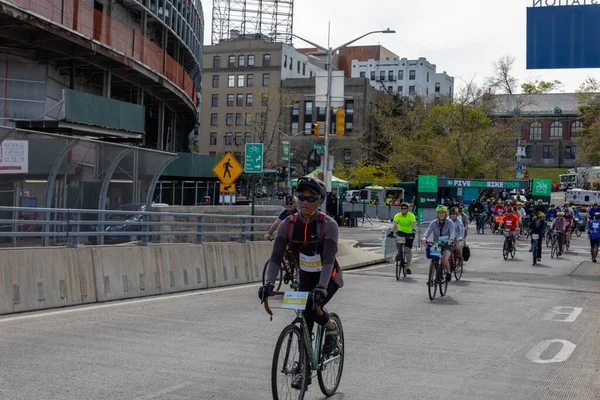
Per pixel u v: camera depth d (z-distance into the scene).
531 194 53.16
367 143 99.38
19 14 26.16
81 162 15.61
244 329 10.80
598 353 9.72
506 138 70.88
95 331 10.34
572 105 143.62
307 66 123.81
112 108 31.55
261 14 118.19
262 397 6.94
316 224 6.31
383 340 10.28
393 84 160.00
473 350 9.73
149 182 18.02
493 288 17.81
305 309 6.42
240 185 76.81
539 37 21.08
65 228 15.02
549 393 7.50
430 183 41.00
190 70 61.97
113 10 38.12
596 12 20.75
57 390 7.01
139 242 15.45
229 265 17.78
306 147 108.00
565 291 17.62
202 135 116.38
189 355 8.82
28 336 9.83
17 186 13.88
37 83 31.23
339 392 7.31
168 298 14.51
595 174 91.50
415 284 18.33
